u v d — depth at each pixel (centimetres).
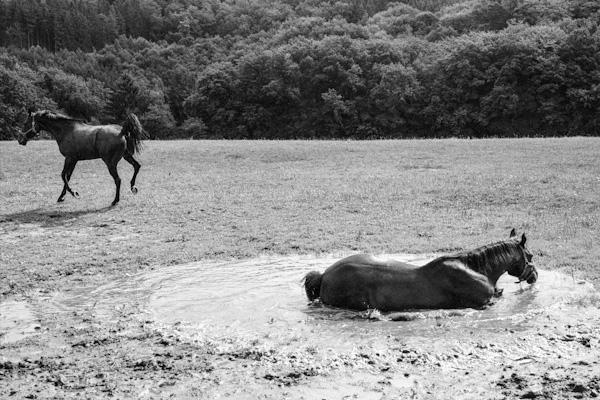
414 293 920
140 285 1109
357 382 673
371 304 923
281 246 1394
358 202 1892
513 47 8450
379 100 9219
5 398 661
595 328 805
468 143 3334
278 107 10194
